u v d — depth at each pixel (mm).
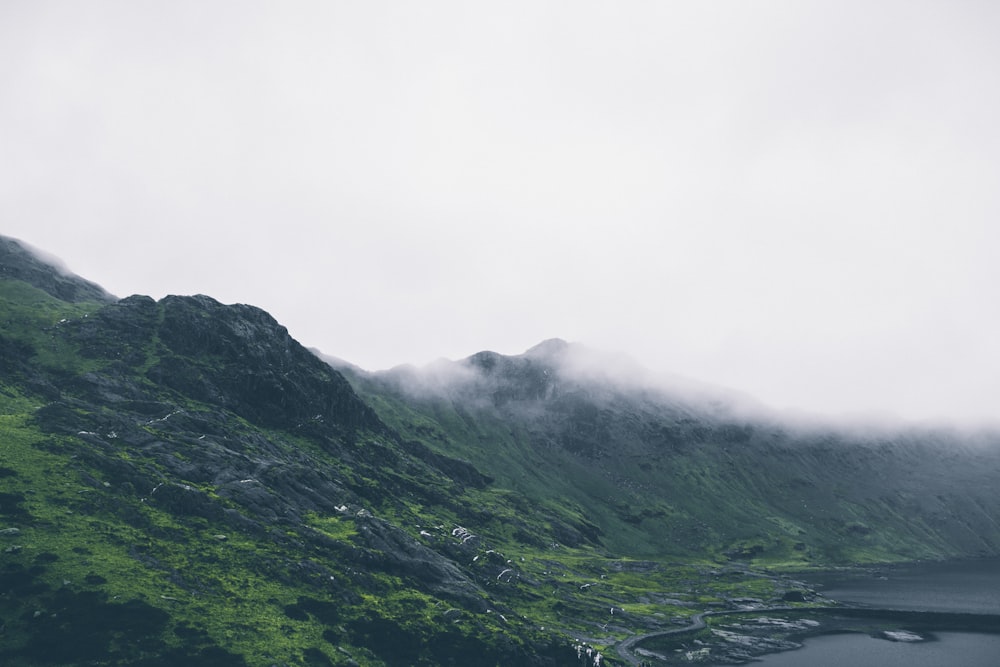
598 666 162125
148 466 164375
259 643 115062
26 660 94875
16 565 111750
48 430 162375
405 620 144250
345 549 167250
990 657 197750
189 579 127062
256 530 158000
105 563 120438
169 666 101938
